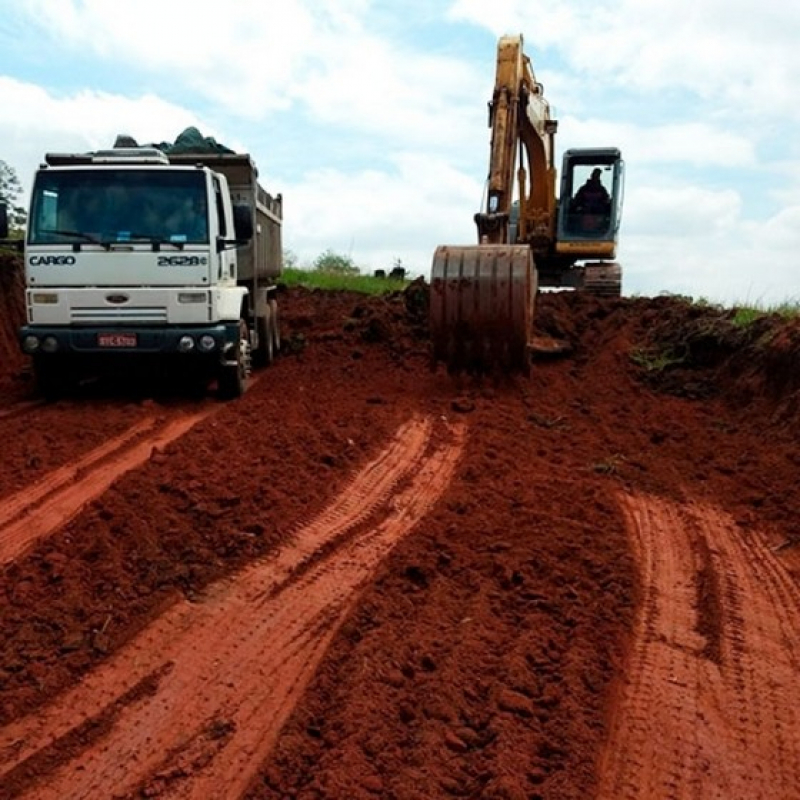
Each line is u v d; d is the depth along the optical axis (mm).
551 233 17828
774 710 4672
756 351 11219
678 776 4094
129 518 6516
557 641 5117
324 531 6695
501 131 13164
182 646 5035
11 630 5051
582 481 7973
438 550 6309
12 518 6773
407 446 9039
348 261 25828
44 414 9992
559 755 4109
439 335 11656
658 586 6047
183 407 10508
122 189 10562
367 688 4523
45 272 10367
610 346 13594
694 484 8312
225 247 10875
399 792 3766
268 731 4281
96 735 4234
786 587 6176
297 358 14141
